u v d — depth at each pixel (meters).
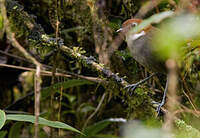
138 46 6.74
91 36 7.70
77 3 7.39
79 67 7.93
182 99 7.49
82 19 7.48
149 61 6.61
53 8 6.81
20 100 8.24
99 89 8.98
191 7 5.86
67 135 8.89
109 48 7.14
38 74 3.95
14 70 8.91
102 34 7.04
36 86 3.96
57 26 6.59
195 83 7.58
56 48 6.49
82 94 9.23
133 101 6.52
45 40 6.46
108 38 7.13
